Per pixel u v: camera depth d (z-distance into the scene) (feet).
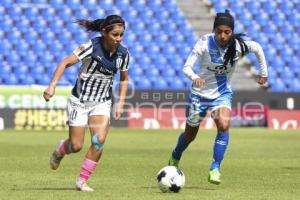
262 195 101.55
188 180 126.11
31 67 347.15
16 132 278.05
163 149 207.51
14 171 139.33
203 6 395.14
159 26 379.96
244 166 157.89
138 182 120.88
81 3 378.53
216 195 100.42
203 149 211.82
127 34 373.20
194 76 109.29
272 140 253.24
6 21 362.12
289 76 374.63
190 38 378.53
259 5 399.85
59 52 357.00
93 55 101.45
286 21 397.19
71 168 148.15
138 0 386.93
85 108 104.12
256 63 367.25
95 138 103.40
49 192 102.06
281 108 324.19
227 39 107.86
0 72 341.82
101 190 106.01
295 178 131.23
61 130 293.23
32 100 295.89
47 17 368.68
